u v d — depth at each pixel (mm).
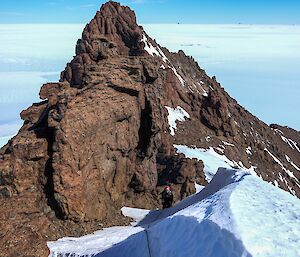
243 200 22719
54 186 30031
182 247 21062
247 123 110000
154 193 39688
